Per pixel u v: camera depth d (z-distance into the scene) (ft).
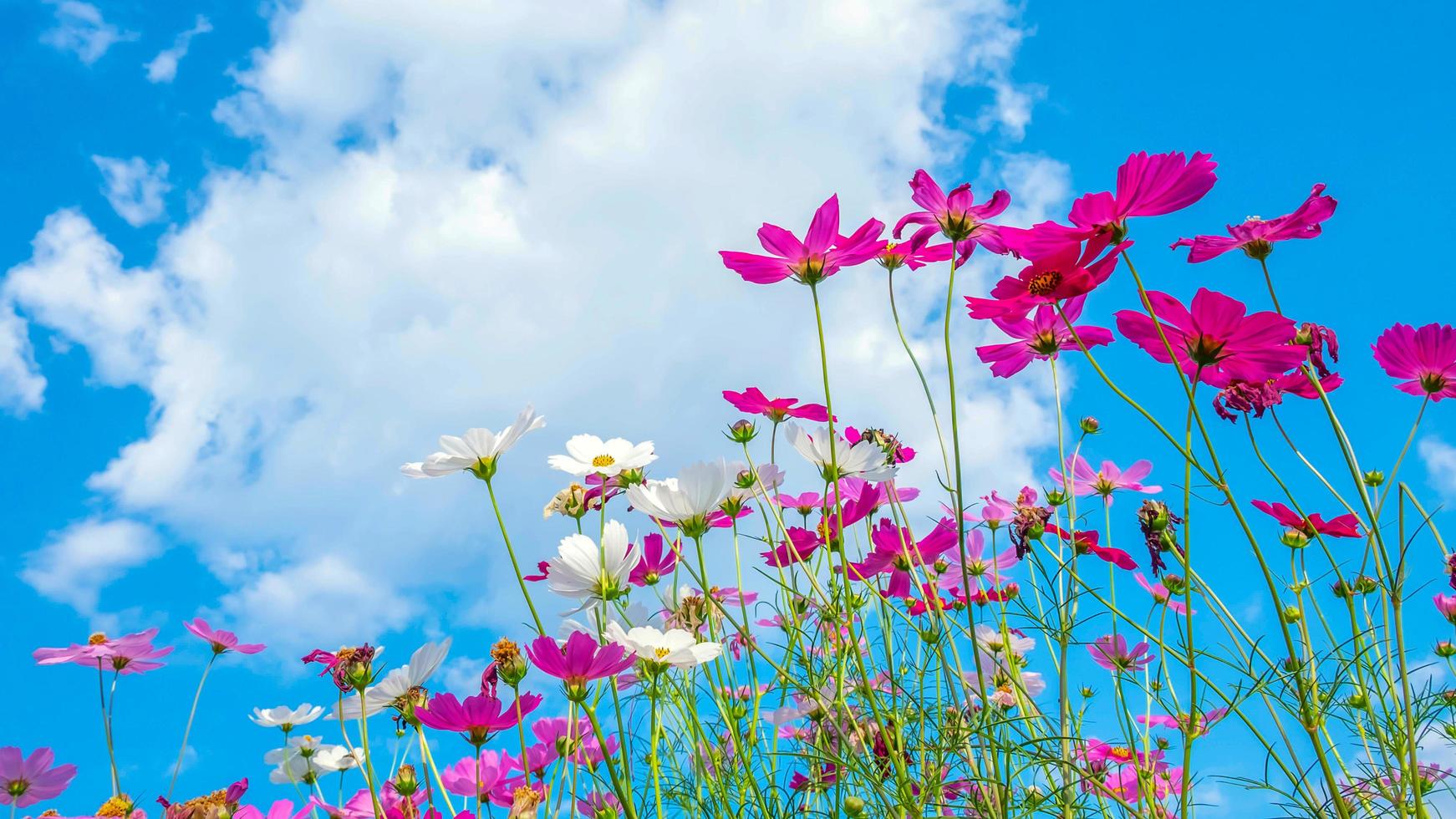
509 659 2.73
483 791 3.11
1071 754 3.06
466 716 2.78
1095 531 3.10
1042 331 3.04
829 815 3.04
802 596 3.16
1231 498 2.45
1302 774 2.73
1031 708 3.06
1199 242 2.84
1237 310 2.51
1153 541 2.84
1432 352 2.80
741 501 3.23
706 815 3.02
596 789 3.03
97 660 3.44
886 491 3.42
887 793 2.93
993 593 3.39
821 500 3.47
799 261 2.81
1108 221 2.56
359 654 2.86
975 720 2.93
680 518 2.95
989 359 3.14
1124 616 2.68
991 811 2.80
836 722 2.95
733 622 2.94
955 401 2.50
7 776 3.27
